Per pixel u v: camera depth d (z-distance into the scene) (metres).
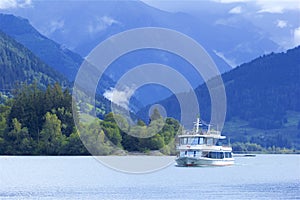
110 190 106.31
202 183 119.44
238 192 104.69
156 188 109.56
